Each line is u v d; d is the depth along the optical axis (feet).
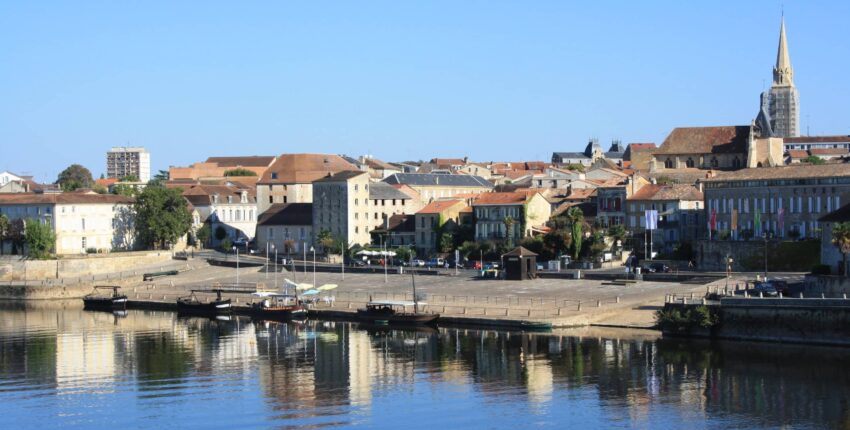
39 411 407.85
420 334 558.56
